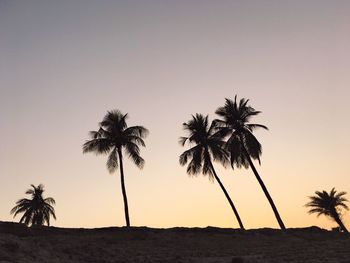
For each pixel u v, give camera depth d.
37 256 24.91
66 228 38.00
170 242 34.84
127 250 31.27
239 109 54.34
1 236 26.06
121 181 49.34
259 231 41.28
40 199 73.75
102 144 51.50
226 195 51.97
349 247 26.75
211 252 31.45
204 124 56.66
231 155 52.69
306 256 24.62
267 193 48.91
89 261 27.00
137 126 53.16
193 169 55.38
